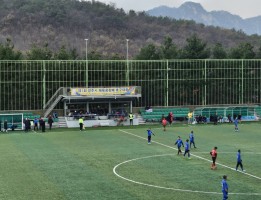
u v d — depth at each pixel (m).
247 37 188.00
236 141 60.00
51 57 98.25
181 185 37.56
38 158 48.66
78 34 164.38
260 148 54.72
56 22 168.62
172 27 187.88
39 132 69.31
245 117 84.31
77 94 78.38
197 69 94.00
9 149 54.06
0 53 89.38
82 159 48.16
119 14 188.75
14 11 173.00
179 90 92.06
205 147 55.34
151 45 102.69
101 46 156.25
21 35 156.88
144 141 60.03
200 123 79.56
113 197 34.09
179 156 49.62
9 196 34.50
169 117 78.12
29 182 38.62
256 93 97.06
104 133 67.81
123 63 93.88
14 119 73.75
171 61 91.19
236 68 95.75
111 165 45.16
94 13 183.25
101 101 80.62
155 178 39.88
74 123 76.25
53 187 36.97
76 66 90.88
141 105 91.38
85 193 35.22
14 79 85.69
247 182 38.47
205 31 188.25
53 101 81.94
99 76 92.12
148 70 91.56
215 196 34.34
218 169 43.31
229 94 96.19
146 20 191.88
